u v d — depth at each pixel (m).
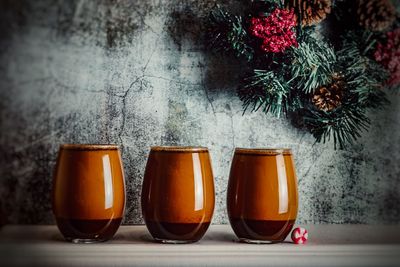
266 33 0.81
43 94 0.86
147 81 0.87
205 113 0.88
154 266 0.73
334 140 0.88
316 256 0.75
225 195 0.88
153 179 0.75
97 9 0.86
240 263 0.74
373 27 0.85
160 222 0.74
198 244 0.75
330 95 0.85
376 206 0.90
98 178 0.74
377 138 0.90
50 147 0.86
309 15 0.83
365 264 0.77
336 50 0.88
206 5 0.87
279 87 0.83
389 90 0.89
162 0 0.87
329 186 0.89
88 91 0.86
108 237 0.76
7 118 0.86
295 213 0.77
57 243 0.75
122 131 0.86
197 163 0.75
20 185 0.86
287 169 0.76
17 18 0.86
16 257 0.74
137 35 0.86
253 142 0.88
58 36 0.86
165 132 0.87
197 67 0.87
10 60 0.86
